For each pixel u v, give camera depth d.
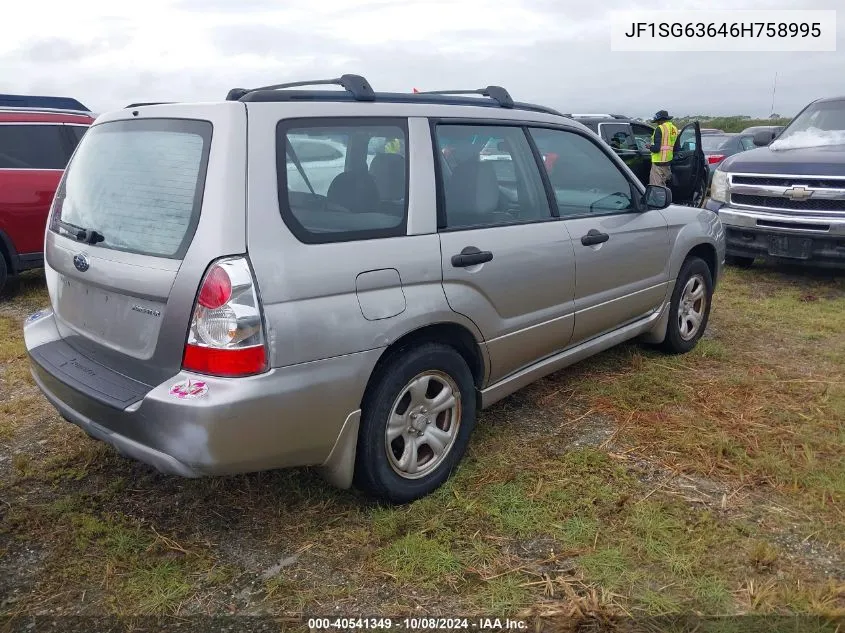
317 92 2.95
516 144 3.71
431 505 3.13
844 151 7.14
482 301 3.33
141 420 2.59
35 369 3.23
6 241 6.86
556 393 4.38
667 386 4.46
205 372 2.53
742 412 4.09
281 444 2.66
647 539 2.87
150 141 2.87
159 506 3.18
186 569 2.75
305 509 3.14
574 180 4.05
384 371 2.97
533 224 3.68
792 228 7.13
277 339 2.56
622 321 4.47
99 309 2.94
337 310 2.73
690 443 3.69
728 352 5.15
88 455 3.62
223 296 2.49
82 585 2.66
